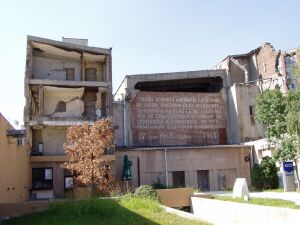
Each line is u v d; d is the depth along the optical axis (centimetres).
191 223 1318
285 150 2472
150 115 3809
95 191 2556
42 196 2948
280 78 4000
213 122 3972
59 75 3428
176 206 2230
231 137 3988
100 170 2552
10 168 1959
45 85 3198
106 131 2667
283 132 2562
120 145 3666
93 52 3375
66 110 3353
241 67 4369
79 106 3378
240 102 3950
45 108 3316
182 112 3897
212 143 3919
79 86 3262
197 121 3925
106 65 3419
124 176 3169
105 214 1496
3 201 1756
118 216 1459
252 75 4500
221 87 4212
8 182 1898
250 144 3597
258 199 1950
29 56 3195
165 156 3412
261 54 4425
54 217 1445
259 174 3180
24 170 2586
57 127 3209
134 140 3719
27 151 2797
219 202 1728
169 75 4041
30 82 3144
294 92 2419
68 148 2642
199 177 3494
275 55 4259
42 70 3394
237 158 3578
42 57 3416
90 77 3497
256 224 1377
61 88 3288
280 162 2755
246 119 3916
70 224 1279
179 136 3834
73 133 2675
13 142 2042
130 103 3791
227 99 4078
